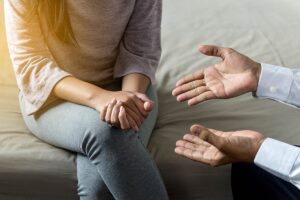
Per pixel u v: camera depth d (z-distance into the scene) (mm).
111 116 1196
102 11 1304
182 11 1883
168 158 1344
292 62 1635
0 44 1584
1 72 1559
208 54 1354
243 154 1235
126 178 1211
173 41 1727
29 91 1293
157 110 1450
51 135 1294
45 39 1324
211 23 1821
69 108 1274
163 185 1255
